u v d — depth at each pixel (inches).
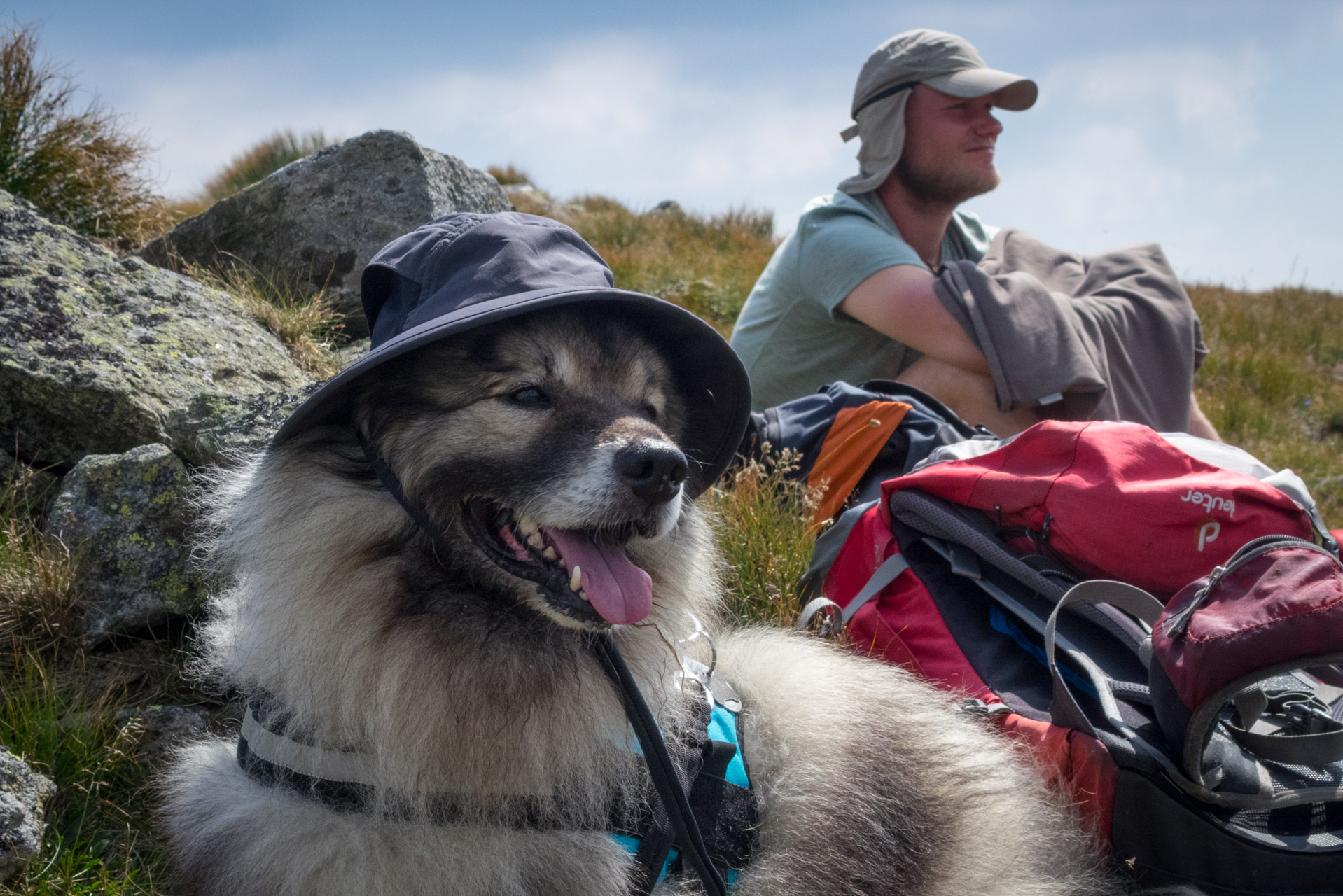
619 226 533.6
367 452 78.7
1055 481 105.7
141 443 124.0
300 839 72.1
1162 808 82.7
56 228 151.7
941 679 106.1
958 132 191.5
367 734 73.2
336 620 75.2
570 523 75.9
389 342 70.2
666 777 74.3
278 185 205.3
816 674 95.7
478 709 75.1
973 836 87.7
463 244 77.5
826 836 82.6
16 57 225.1
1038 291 176.4
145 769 98.9
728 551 140.9
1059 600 101.0
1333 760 80.5
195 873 77.7
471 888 72.2
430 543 79.4
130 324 141.9
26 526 119.5
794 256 202.2
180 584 114.0
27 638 108.3
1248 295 589.6
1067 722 90.0
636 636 84.0
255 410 124.5
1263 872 80.7
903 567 115.7
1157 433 111.1
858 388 165.0
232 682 88.4
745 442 163.8
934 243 211.0
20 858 78.1
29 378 122.4
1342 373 438.9
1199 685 74.2
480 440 78.9
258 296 187.8
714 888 74.6
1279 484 110.5
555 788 77.0
